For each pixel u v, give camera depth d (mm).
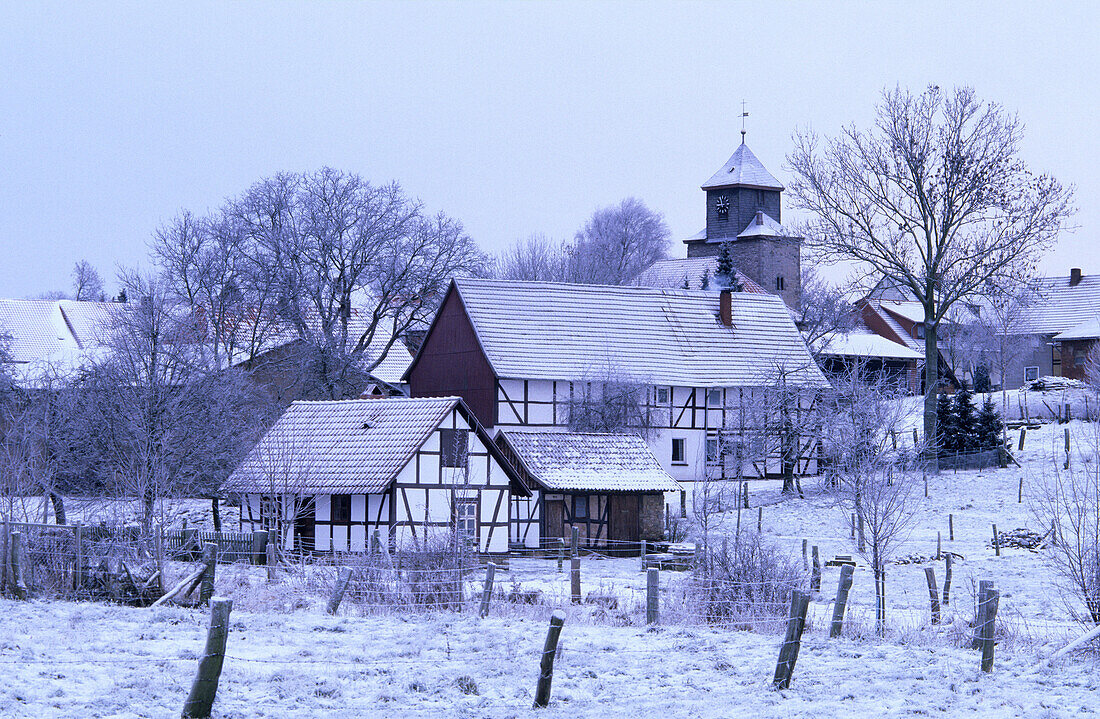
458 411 44312
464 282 64500
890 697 17250
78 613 22484
